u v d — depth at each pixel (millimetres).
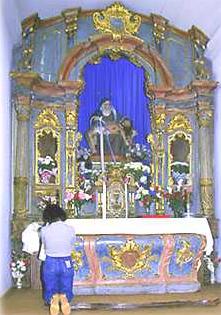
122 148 12109
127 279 9883
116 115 12266
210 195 11938
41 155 11820
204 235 10070
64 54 12227
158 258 9945
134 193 11891
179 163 12227
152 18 12383
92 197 11766
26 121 11500
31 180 11664
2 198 10039
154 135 12258
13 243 11070
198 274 11484
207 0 11094
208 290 10336
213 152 12164
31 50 11891
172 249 9898
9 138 11062
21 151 11359
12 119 11453
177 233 9945
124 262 9852
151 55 12258
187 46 12578
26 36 11891
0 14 9727
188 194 11859
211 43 12172
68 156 11891
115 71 12406
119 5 12281
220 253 11672
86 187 11844
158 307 8438
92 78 12289
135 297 9391
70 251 8102
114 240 9766
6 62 10766
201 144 12094
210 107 12148
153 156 12188
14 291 10500
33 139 11805
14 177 11320
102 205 11469
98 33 12273
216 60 12211
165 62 12430
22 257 11016
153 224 10008
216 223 11789
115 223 9953
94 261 9789
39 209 11570
